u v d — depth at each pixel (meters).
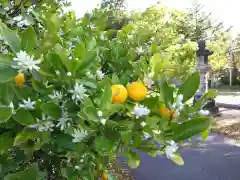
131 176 5.19
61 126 0.84
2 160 0.93
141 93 0.88
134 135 0.86
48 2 1.49
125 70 1.05
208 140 8.12
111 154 0.81
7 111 0.73
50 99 0.86
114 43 1.18
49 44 0.87
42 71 0.82
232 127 9.73
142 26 1.29
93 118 0.76
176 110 0.87
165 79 0.91
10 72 0.72
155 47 1.11
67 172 1.02
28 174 0.78
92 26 1.37
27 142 0.94
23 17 1.28
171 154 0.86
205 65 10.48
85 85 0.86
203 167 6.18
